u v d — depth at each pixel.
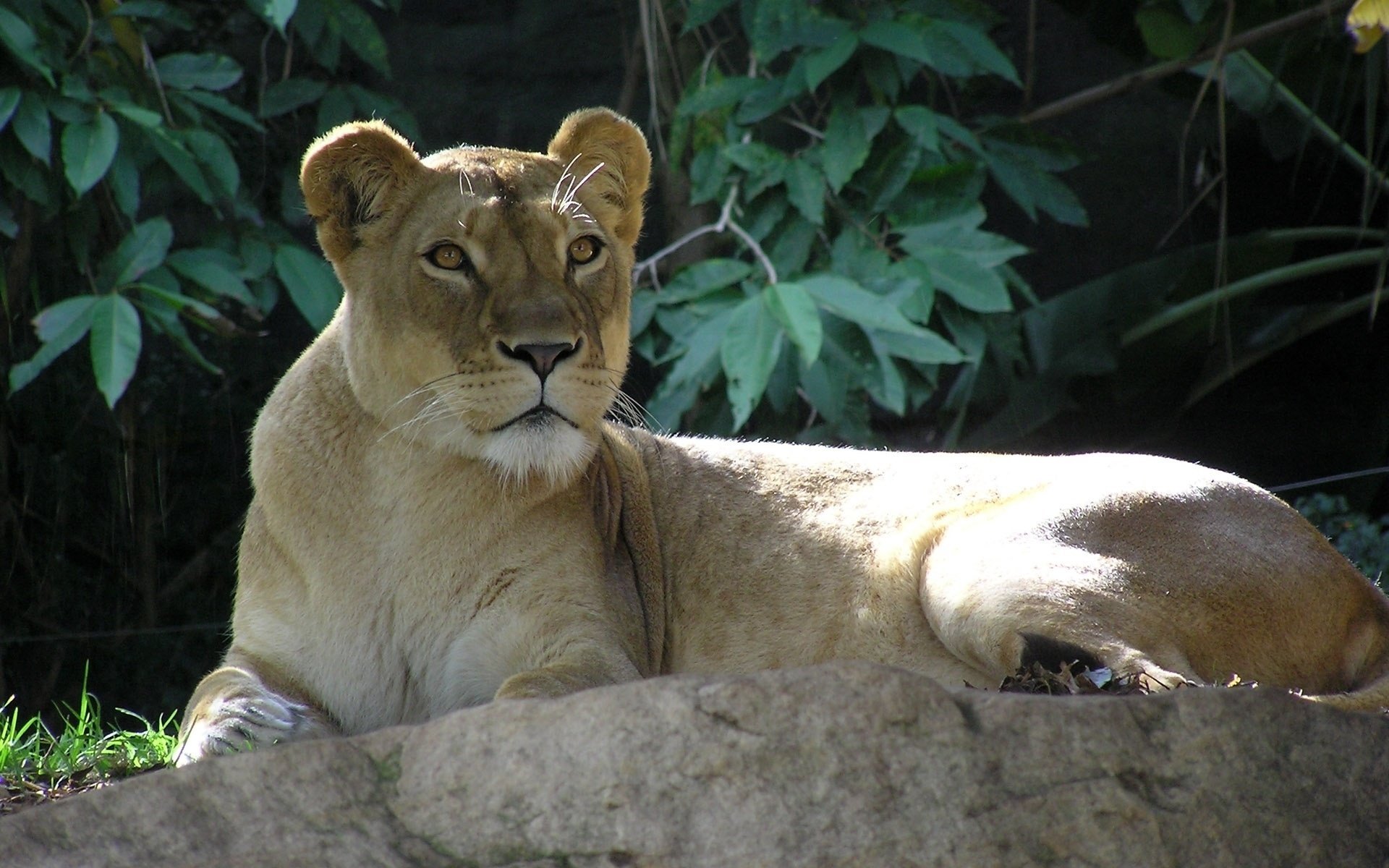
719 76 15.22
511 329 7.18
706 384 13.92
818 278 13.38
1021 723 4.86
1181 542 7.65
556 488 7.71
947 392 18.16
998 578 7.50
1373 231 17.19
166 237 13.29
